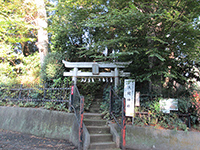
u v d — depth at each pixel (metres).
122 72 6.12
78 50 8.19
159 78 5.43
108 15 4.45
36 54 11.40
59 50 8.64
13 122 6.54
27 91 7.02
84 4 6.68
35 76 9.23
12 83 7.80
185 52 4.75
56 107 5.75
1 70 9.27
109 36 6.68
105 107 5.98
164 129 4.77
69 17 6.86
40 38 8.83
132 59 5.69
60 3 6.82
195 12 4.25
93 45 4.98
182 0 4.17
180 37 4.30
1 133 5.78
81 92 7.54
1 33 8.41
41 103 6.34
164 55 4.96
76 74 6.31
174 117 4.94
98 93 8.33
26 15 8.38
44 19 8.91
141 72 5.64
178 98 5.25
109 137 4.70
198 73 6.02
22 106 6.82
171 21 4.20
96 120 5.29
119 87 5.85
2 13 6.79
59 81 6.15
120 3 5.29
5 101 7.69
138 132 4.83
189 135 4.63
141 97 5.27
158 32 4.95
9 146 4.23
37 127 5.76
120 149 4.32
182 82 5.82
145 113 5.04
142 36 5.02
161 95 5.22
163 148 4.58
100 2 5.89
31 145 4.45
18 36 8.95
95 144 4.25
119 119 5.21
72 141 4.78
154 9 4.82
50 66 7.51
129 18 4.11
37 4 8.59
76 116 4.81
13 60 11.31
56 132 5.32
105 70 9.05
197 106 4.97
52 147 4.36
